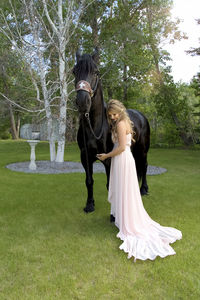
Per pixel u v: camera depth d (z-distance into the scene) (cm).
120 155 299
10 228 330
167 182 612
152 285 211
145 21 1589
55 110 938
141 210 302
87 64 306
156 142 1741
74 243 287
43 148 1548
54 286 210
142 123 462
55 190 527
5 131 2683
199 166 874
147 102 2309
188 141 1711
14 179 636
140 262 248
